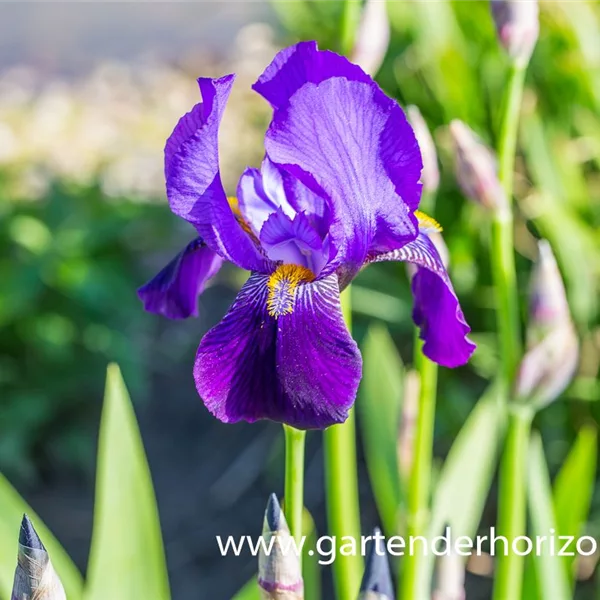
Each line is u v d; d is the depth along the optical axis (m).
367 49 1.19
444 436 1.88
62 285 2.12
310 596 1.26
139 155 3.59
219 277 2.82
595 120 1.78
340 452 1.21
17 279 2.09
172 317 1.15
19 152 3.60
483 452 1.27
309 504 1.96
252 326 1.09
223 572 1.85
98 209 2.37
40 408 2.06
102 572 1.21
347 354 1.08
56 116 4.00
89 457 2.11
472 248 1.81
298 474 1.12
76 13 5.34
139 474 1.22
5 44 4.91
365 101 1.09
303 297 1.10
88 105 4.16
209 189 1.10
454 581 1.16
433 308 1.14
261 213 1.13
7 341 2.12
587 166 1.98
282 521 1.09
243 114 3.78
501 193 1.18
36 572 1.08
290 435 1.11
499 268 1.19
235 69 4.33
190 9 5.34
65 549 1.91
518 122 1.83
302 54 1.09
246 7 5.26
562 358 1.17
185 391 2.42
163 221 2.51
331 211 1.10
